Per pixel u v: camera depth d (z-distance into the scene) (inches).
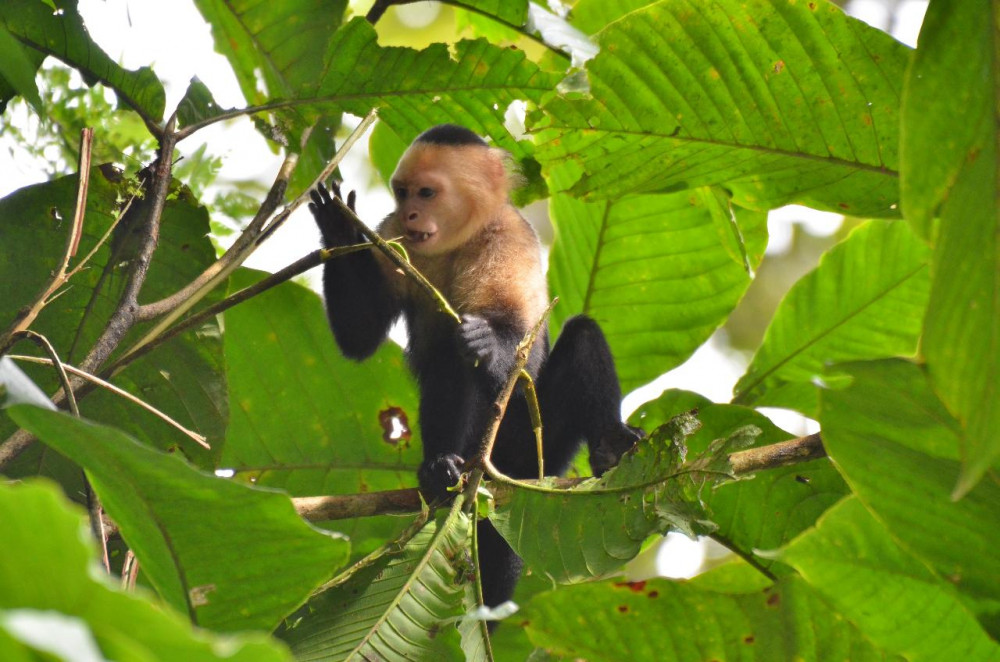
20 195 305.6
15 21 293.6
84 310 308.2
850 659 246.2
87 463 170.2
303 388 380.2
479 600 241.4
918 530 221.9
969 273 193.5
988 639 235.6
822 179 336.2
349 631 225.5
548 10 388.5
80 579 116.7
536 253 461.7
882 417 222.8
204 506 173.5
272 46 354.3
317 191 380.2
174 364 312.5
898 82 308.0
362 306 389.1
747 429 252.7
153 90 309.1
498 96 342.0
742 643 247.6
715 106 326.3
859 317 384.2
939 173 218.8
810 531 235.5
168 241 317.7
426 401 394.0
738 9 305.6
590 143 346.6
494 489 272.8
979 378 185.2
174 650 117.9
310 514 295.1
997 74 206.7
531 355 422.9
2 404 156.4
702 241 407.2
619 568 250.5
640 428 383.6
